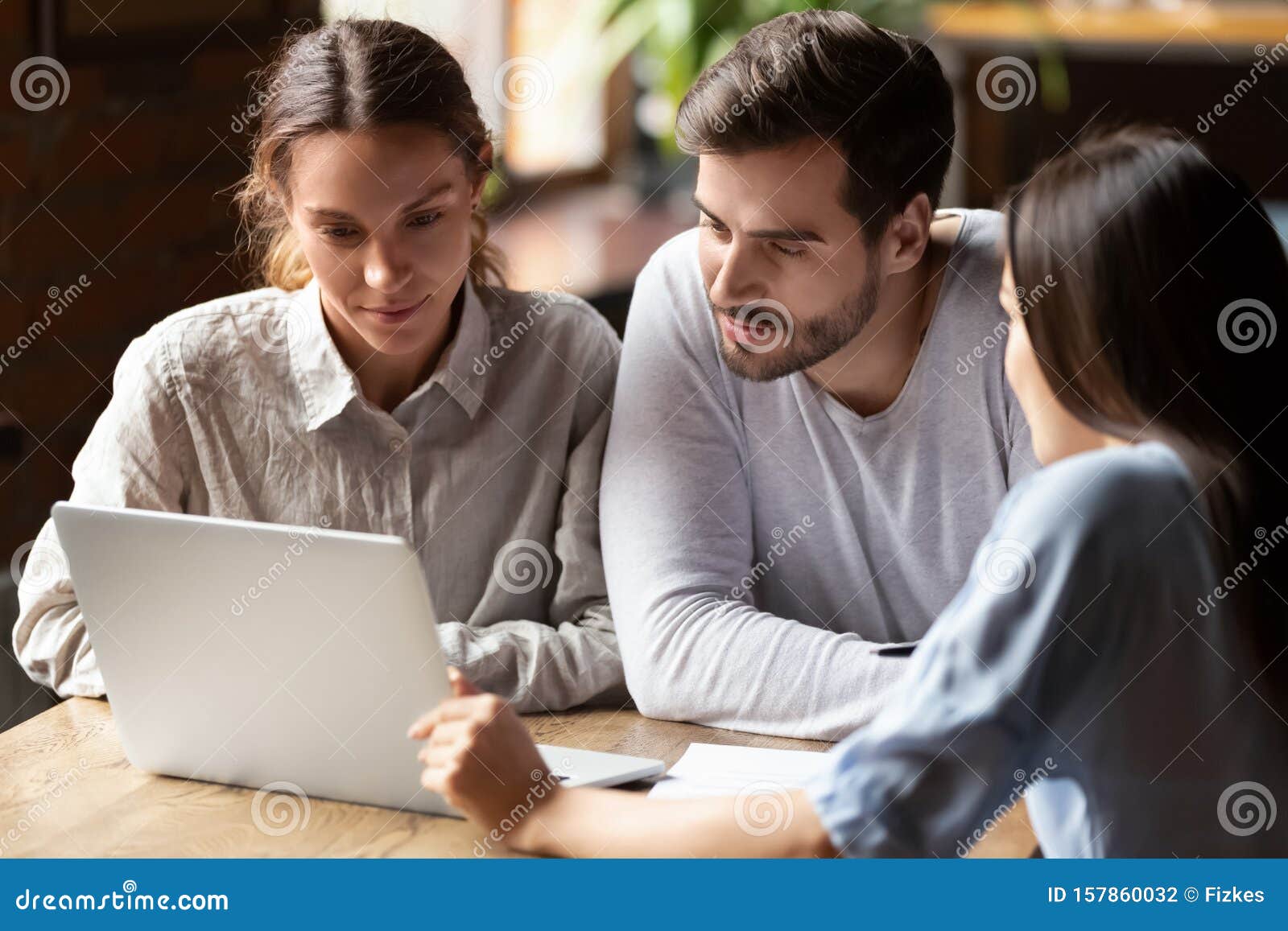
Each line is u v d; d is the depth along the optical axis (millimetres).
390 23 3365
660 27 8367
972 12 8891
